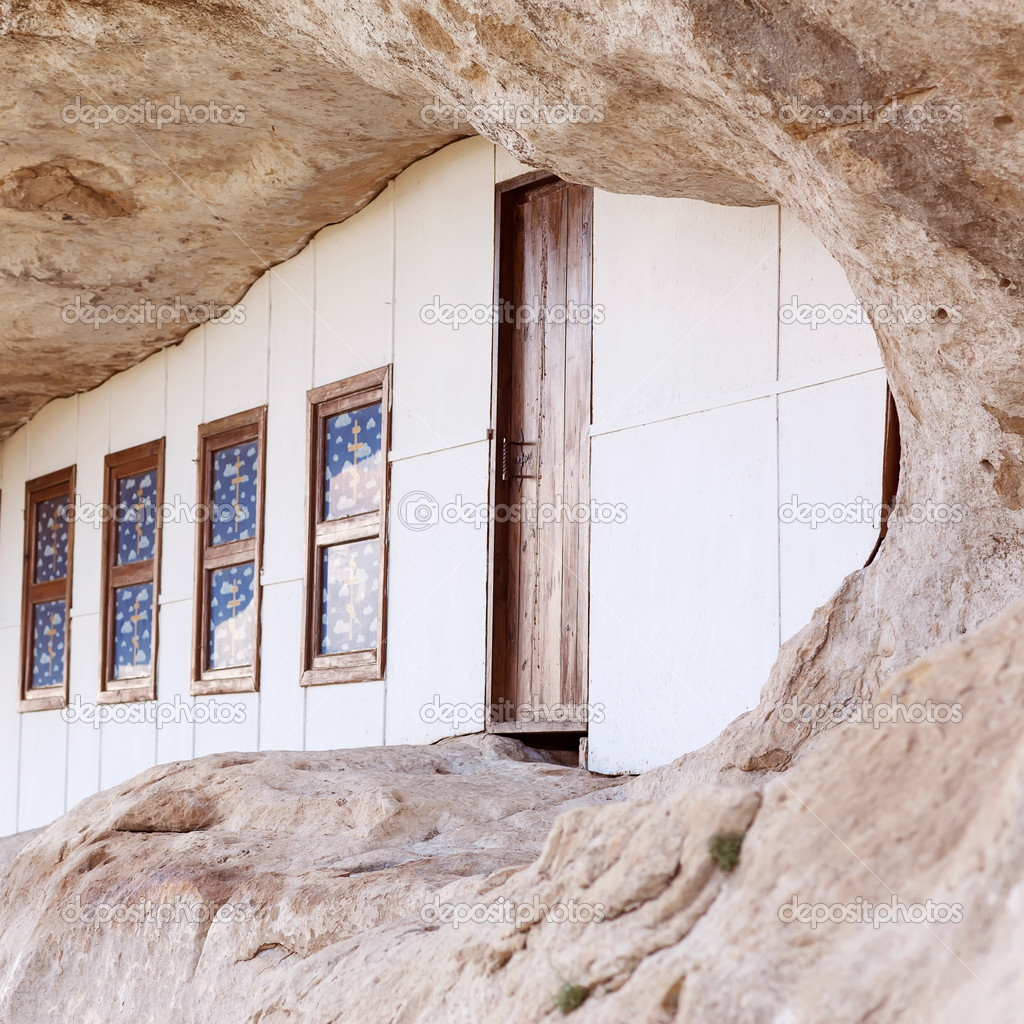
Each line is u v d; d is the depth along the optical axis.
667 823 2.89
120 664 10.69
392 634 8.09
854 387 5.66
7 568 12.26
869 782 2.60
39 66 6.43
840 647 4.95
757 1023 2.29
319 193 8.25
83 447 11.32
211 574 9.77
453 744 7.21
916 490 4.83
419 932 3.79
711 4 3.87
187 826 6.07
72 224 8.23
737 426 6.15
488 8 4.48
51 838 6.52
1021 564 4.50
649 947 2.67
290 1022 3.67
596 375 6.93
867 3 3.56
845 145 3.95
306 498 8.82
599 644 6.74
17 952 5.80
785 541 5.88
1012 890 2.09
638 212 6.78
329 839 5.46
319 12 5.32
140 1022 5.08
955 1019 1.98
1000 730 2.42
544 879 3.16
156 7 5.88
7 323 9.62
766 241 6.10
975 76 3.58
